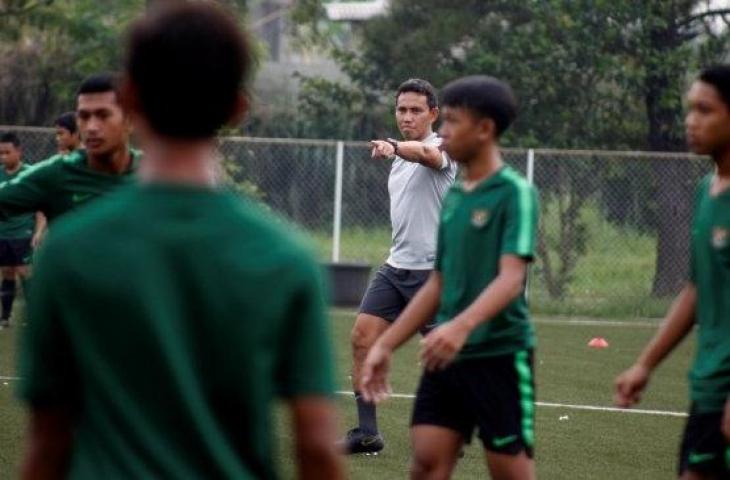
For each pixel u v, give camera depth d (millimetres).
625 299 51562
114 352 6914
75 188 15234
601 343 40688
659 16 61750
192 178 7129
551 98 63594
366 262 50438
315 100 71375
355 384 22344
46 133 51312
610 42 62594
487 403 14281
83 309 6930
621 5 61938
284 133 70062
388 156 20516
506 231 13906
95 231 6977
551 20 63344
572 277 51625
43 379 7105
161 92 7027
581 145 63594
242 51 7180
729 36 62281
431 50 65875
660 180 52031
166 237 6941
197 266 6922
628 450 23719
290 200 53344
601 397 30188
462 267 14266
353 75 69250
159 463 6867
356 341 22250
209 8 7203
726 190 13156
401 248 22219
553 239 51656
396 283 22141
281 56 105938
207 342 6918
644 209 51969
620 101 63688
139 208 7016
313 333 7031
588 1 62844
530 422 14461
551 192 51844
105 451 6930
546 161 51969
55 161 15320
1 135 40000
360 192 52812
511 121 14344
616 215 51969
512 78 63562
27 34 64875
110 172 15312
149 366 6895
